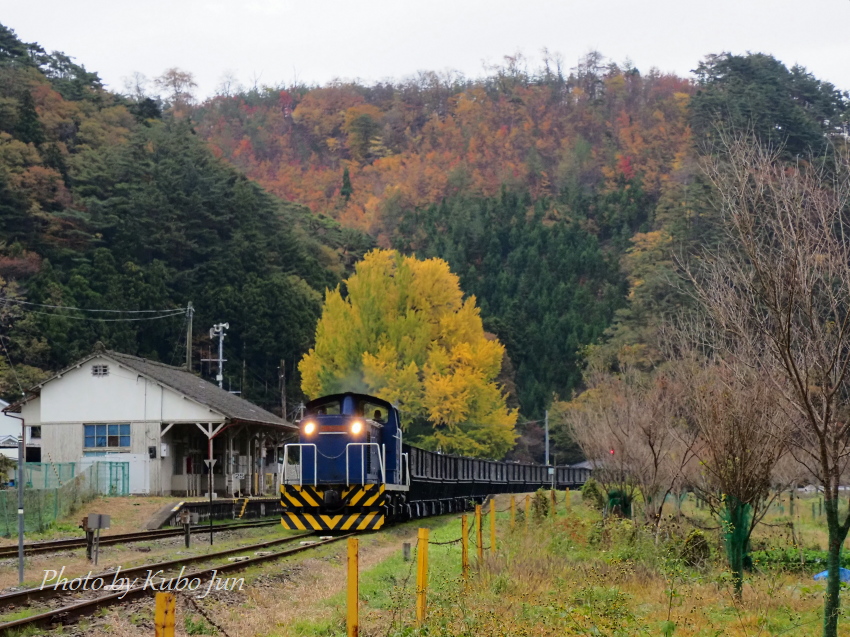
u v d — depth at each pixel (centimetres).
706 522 2536
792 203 999
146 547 2080
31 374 5350
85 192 7312
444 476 3656
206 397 4034
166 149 8412
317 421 2558
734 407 1423
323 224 10125
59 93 8712
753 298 1155
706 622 1168
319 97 18850
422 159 16300
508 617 1168
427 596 1275
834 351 972
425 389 5978
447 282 6500
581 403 5284
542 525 2211
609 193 13038
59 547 1953
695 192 5744
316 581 1574
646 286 6581
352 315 6228
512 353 9238
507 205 12550
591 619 1092
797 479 2317
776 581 1440
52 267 6328
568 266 10775
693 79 17238
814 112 7338
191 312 5066
